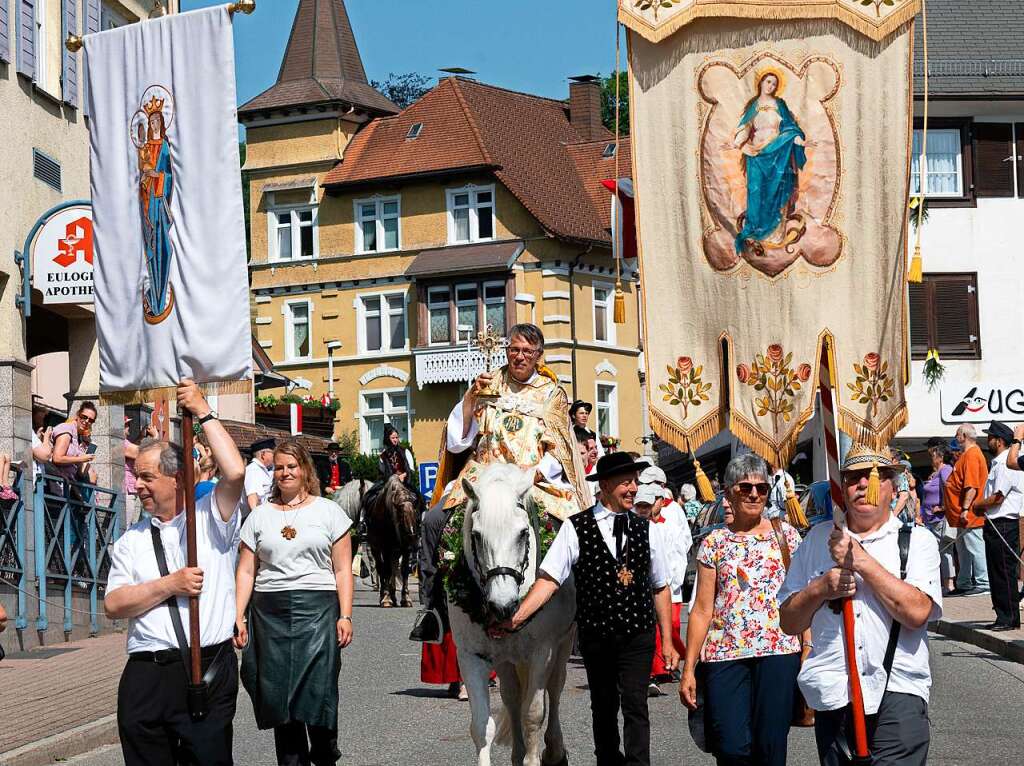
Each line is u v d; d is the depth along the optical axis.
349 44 64.06
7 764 10.32
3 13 19.70
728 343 15.12
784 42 14.98
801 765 10.29
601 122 65.50
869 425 14.91
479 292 58.81
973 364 35.69
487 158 58.19
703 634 8.25
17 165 19.86
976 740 11.05
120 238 8.88
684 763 10.41
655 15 15.12
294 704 9.12
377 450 60.56
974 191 35.78
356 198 61.19
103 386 8.91
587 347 58.62
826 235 15.00
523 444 10.22
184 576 7.48
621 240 15.60
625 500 9.15
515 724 9.58
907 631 6.82
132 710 7.52
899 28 14.87
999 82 35.44
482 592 8.94
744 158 15.09
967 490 18.84
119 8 24.11
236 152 8.60
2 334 19.33
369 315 61.12
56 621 18.70
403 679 15.48
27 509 17.92
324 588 9.27
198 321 8.62
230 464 7.68
